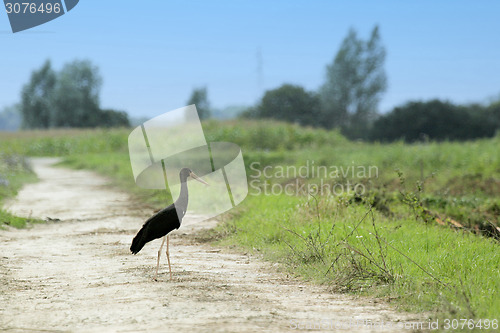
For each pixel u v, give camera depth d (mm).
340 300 12352
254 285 13711
